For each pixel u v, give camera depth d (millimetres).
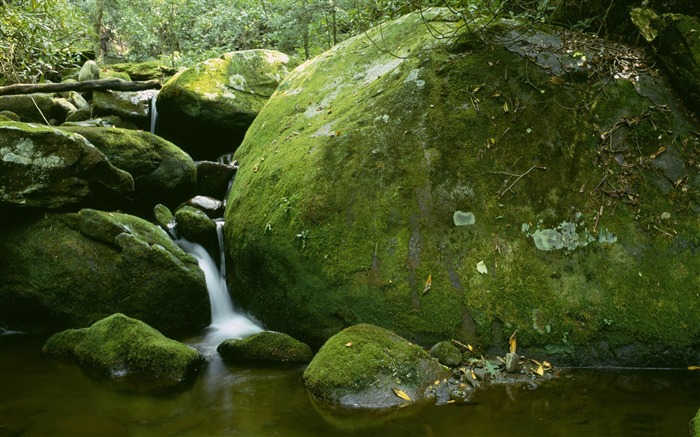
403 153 4246
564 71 4375
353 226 4086
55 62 8711
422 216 3996
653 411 2936
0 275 4586
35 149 4605
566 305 3633
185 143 7789
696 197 3885
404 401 3082
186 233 5098
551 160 4066
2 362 3793
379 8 7750
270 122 5820
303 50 10570
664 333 3500
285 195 4457
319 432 2799
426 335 3703
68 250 4543
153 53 16875
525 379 3357
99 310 4469
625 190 3932
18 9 7707
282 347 3855
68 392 3297
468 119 4266
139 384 3426
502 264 3791
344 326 3936
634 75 4363
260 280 4445
